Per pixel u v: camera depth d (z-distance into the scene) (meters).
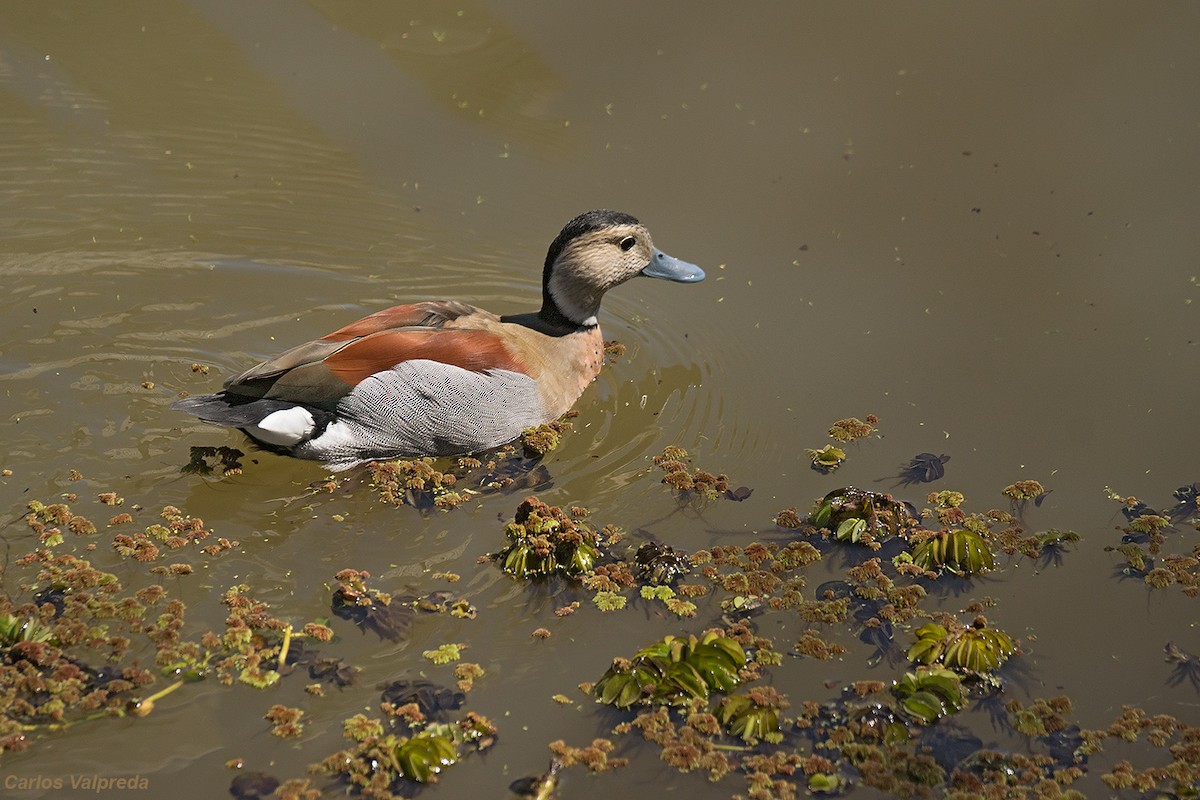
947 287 10.12
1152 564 7.58
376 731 6.18
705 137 11.78
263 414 8.20
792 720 6.43
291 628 6.90
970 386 9.16
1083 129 11.60
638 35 13.11
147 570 7.28
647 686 6.48
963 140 11.60
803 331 9.84
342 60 12.88
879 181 11.23
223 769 6.00
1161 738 6.34
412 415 8.38
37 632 6.64
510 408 8.63
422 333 8.55
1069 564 7.60
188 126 12.06
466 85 12.52
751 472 8.49
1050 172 11.16
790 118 11.95
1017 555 7.66
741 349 9.74
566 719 6.39
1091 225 10.59
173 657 6.60
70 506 7.81
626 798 5.95
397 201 11.42
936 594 7.39
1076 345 9.45
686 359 9.73
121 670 6.53
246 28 13.29
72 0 13.59
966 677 6.70
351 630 6.92
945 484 8.27
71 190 11.27
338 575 7.29
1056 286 10.03
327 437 8.34
